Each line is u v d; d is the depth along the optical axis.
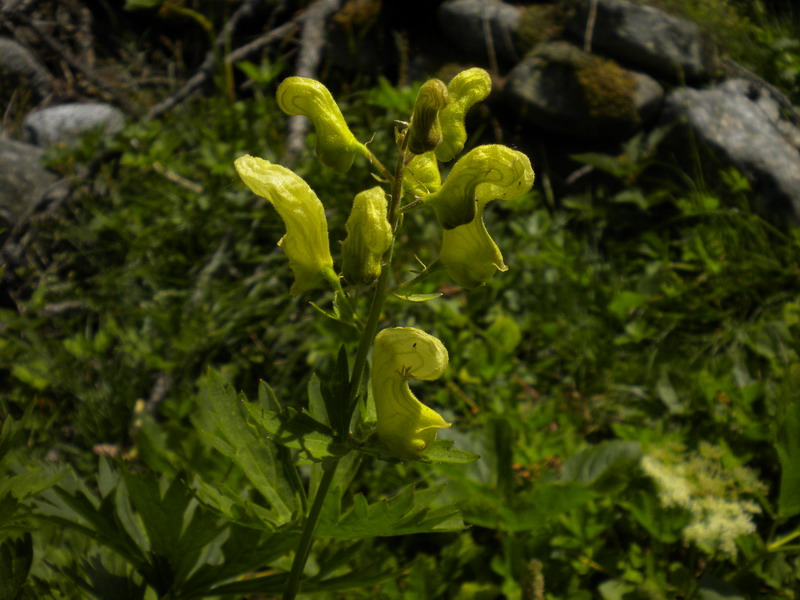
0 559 0.15
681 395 0.26
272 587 0.17
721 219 0.36
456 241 0.13
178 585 0.17
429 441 0.13
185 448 0.21
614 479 0.21
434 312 0.30
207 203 0.34
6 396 0.28
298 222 0.13
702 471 0.21
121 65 0.46
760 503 0.23
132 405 0.28
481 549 0.21
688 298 0.33
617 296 0.31
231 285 0.32
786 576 0.21
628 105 0.40
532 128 0.42
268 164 0.13
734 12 0.46
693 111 0.40
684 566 0.22
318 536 0.15
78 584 0.16
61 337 0.32
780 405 0.23
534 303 0.32
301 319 0.32
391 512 0.14
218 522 0.18
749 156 0.39
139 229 0.34
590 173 0.41
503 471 0.21
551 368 0.30
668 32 0.42
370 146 0.36
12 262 0.34
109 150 0.37
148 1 0.44
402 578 0.22
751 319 0.32
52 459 0.26
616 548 0.23
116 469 0.18
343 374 0.13
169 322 0.30
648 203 0.37
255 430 0.16
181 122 0.40
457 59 0.44
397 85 0.44
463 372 0.27
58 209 0.36
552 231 0.36
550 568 0.21
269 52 0.45
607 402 0.28
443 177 0.38
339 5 0.45
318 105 0.14
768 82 0.44
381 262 0.13
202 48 0.47
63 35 0.47
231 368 0.30
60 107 0.43
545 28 0.43
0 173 0.36
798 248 0.35
